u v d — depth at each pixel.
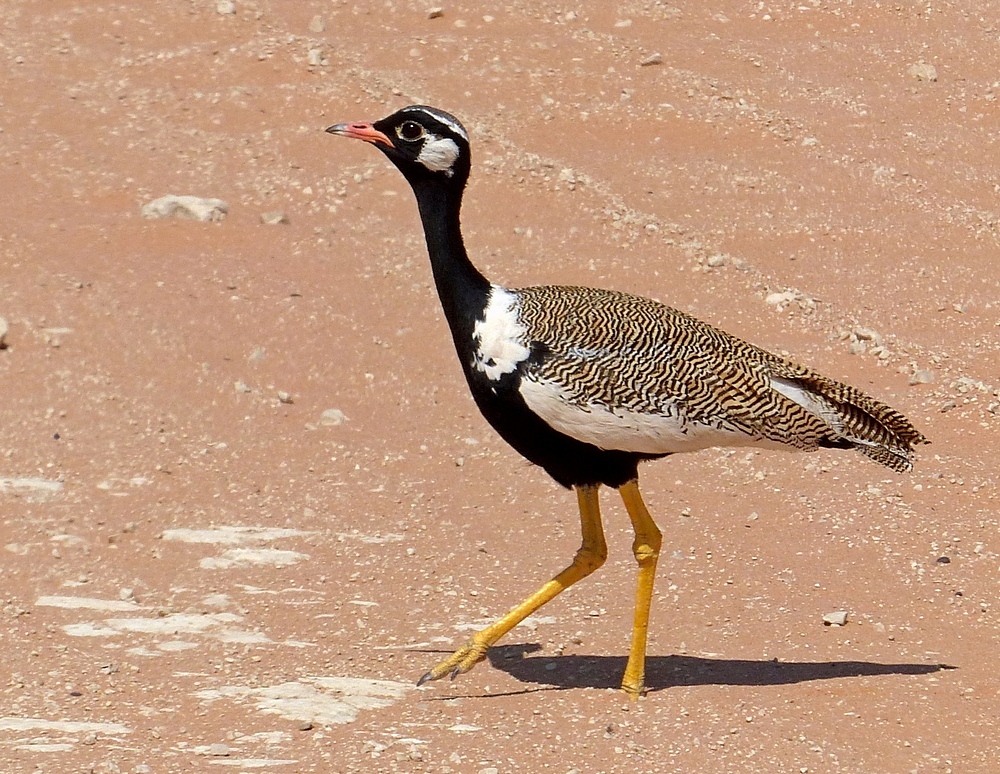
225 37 22.77
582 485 10.06
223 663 10.38
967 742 9.35
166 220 18.22
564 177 19.92
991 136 22.38
